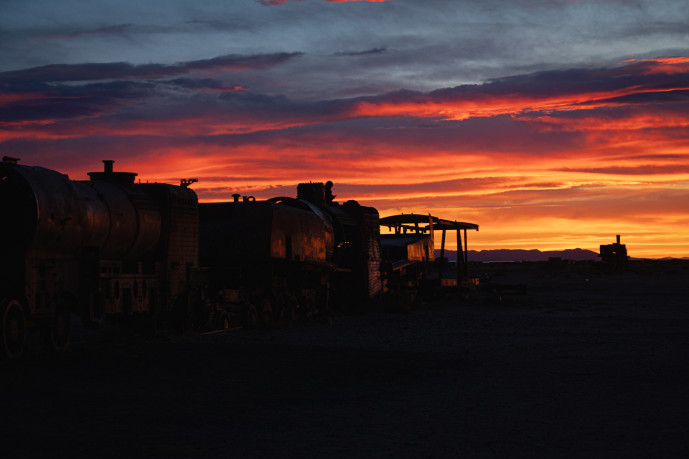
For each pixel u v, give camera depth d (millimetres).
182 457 7566
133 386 11773
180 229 20953
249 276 25656
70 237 15781
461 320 28672
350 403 10828
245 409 10227
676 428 9141
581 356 16828
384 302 35375
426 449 8062
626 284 72438
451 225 48438
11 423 8812
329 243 32219
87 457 7449
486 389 12148
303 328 24562
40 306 15016
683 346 19047
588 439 8547
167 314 20500
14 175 14594
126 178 19578
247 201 26156
